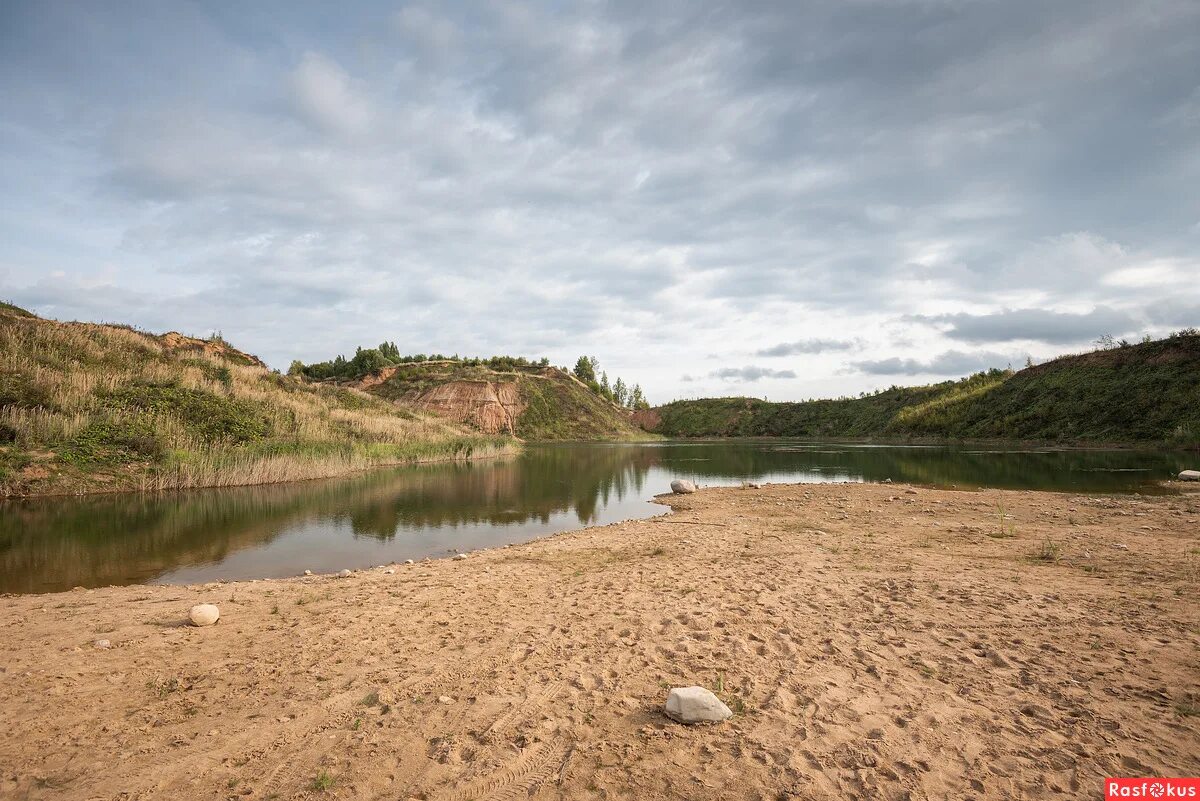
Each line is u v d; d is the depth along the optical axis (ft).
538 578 28.68
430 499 62.59
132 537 41.73
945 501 51.98
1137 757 11.45
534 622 21.50
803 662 16.83
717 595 24.26
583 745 12.60
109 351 90.99
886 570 27.66
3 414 61.31
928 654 17.07
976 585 24.14
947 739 12.41
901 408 246.68
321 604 24.38
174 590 27.63
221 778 11.65
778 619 20.81
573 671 16.75
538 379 277.23
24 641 19.94
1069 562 27.66
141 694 15.66
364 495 65.00
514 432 234.79
